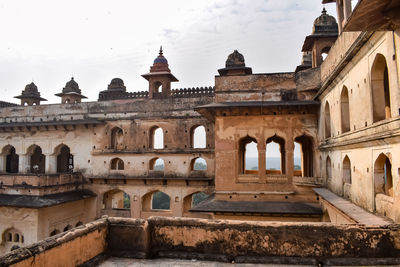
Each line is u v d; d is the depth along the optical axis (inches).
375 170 315.6
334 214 438.3
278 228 228.5
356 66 365.1
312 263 219.0
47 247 186.2
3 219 730.8
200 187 788.6
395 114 261.9
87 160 877.8
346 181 424.8
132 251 237.6
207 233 235.8
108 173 855.1
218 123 621.0
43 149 911.0
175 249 238.7
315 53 673.0
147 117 844.0
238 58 777.6
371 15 232.5
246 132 610.5
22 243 712.4
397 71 257.3
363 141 327.0
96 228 230.7
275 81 631.8
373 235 218.4
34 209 706.2
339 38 444.1
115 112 876.6
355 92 370.0
